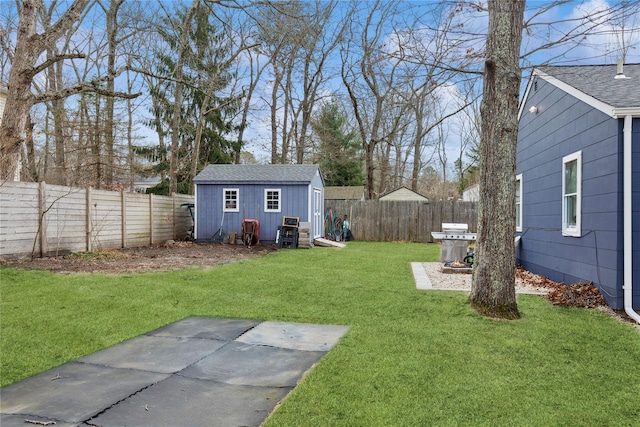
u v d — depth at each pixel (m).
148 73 11.22
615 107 5.64
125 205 12.23
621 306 5.71
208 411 2.82
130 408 2.86
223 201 15.34
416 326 4.82
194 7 16.66
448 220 18.36
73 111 17.45
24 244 8.70
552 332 4.63
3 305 5.38
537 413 2.84
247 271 8.53
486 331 4.62
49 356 3.86
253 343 4.29
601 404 2.98
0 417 2.72
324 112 27.45
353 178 30.72
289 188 15.10
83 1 9.47
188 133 22.98
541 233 8.84
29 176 17.53
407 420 2.72
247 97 24.95
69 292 6.08
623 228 5.72
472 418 2.77
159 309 5.49
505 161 5.35
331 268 9.38
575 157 7.05
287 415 2.77
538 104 9.06
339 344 4.20
